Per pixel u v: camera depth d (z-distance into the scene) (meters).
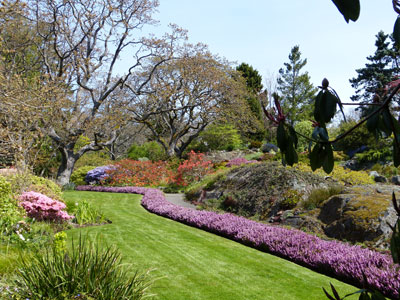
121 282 3.48
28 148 10.95
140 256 6.06
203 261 5.93
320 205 9.20
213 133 31.53
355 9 0.78
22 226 6.16
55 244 4.92
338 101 1.01
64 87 16.61
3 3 8.05
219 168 22.67
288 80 46.34
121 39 20.47
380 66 28.98
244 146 32.59
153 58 28.52
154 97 23.95
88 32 19.62
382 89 1.12
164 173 21.64
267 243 6.76
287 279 5.10
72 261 3.39
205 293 4.49
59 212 8.27
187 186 18.81
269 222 9.77
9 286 3.40
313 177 11.01
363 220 7.50
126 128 37.91
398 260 0.91
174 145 30.98
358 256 5.40
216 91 28.05
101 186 20.45
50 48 21.11
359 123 1.04
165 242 7.20
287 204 10.04
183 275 5.17
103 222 9.66
